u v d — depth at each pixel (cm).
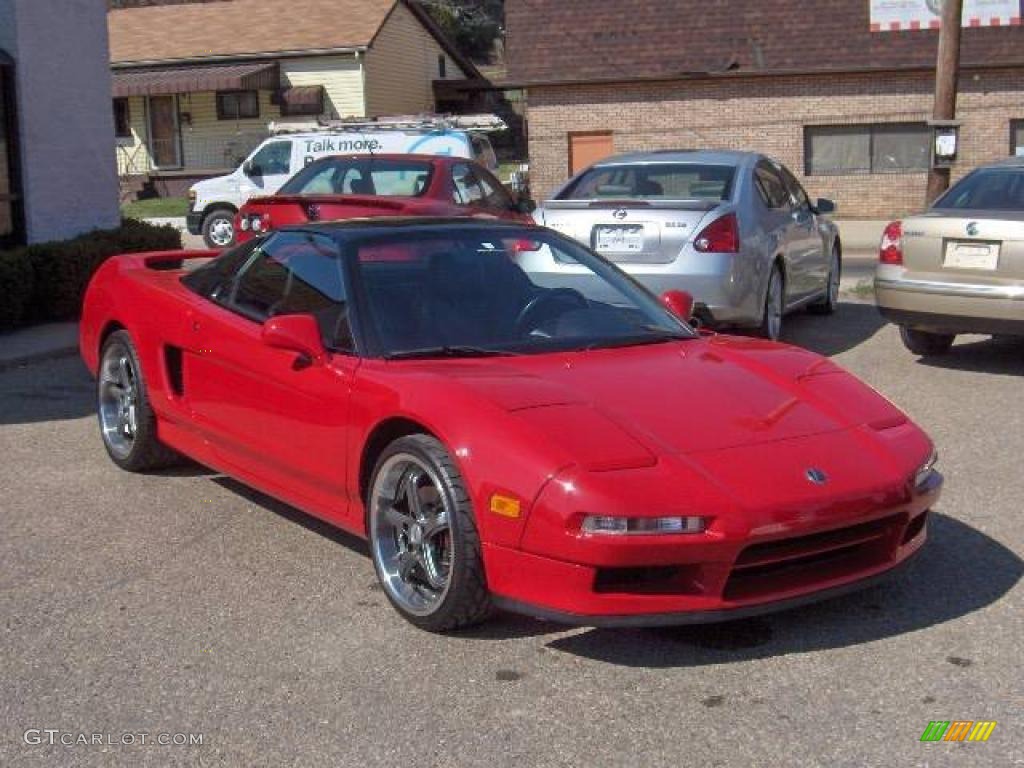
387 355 487
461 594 423
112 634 449
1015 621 452
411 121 2481
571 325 526
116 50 3647
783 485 408
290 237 571
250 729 376
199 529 566
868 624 451
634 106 2886
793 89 2791
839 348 1025
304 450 505
